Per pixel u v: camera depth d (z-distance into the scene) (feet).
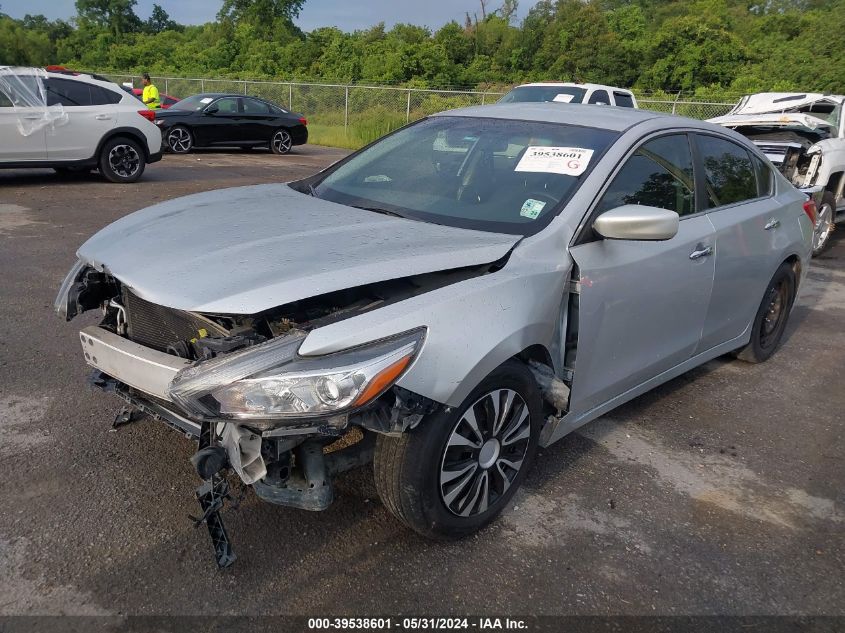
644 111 14.17
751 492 11.85
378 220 11.02
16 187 35.22
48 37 220.64
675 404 15.11
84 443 11.73
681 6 177.99
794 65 112.98
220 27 161.99
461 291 9.18
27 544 9.28
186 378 8.11
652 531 10.57
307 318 8.82
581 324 10.66
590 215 10.95
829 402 15.74
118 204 32.27
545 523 10.57
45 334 16.25
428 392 8.55
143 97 62.03
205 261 9.30
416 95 76.95
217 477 8.52
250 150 64.64
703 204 13.73
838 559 10.23
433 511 9.27
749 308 15.80
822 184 30.01
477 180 11.96
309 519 10.16
